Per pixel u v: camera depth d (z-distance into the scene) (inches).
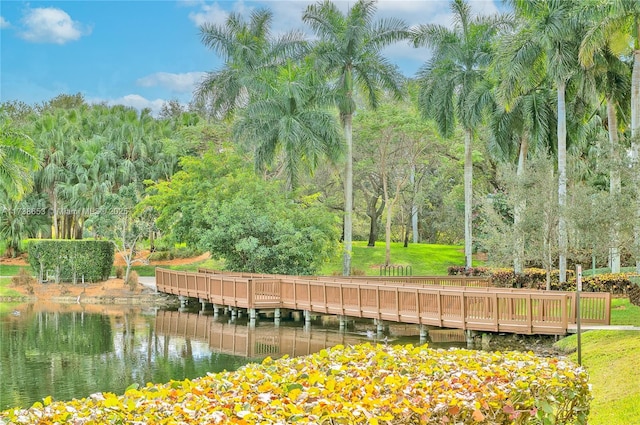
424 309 971.9
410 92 1884.8
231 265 1509.6
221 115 1929.1
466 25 1684.3
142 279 1902.1
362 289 1064.8
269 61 1881.2
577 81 1304.1
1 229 2277.3
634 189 831.1
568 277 1299.2
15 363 849.5
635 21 1089.4
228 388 250.1
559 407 282.5
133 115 3024.1
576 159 1363.2
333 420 207.6
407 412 221.9
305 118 1663.4
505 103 1305.4
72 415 212.5
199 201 1606.8
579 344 397.4
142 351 936.3
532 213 1103.6
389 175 2246.6
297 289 1190.3
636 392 441.7
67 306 1496.1
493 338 912.9
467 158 1635.1
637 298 942.4
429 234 2883.9
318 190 2268.7
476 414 233.8
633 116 1149.1
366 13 1710.1
